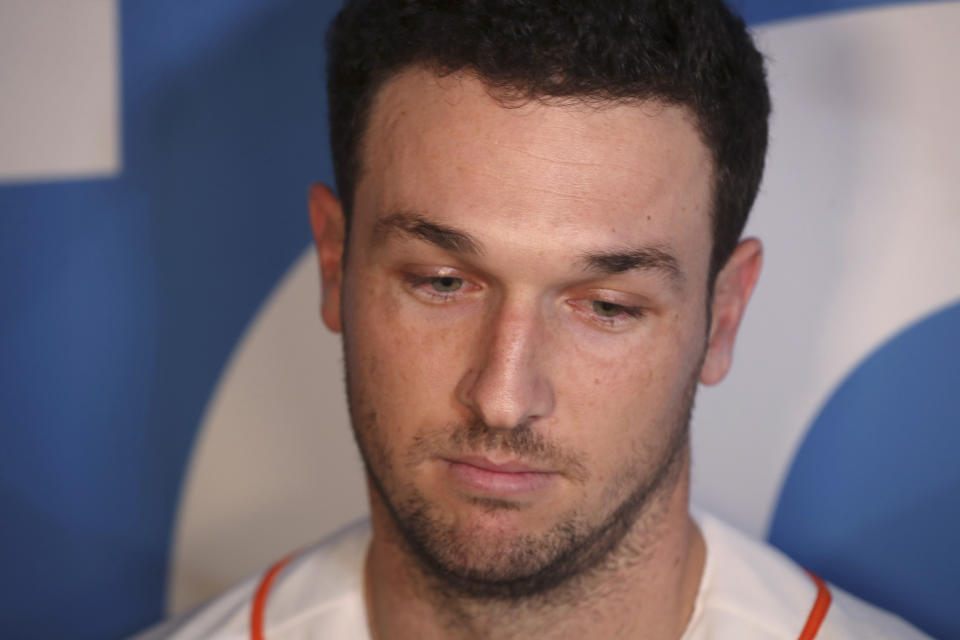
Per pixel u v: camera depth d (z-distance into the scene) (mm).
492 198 2854
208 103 5117
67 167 5270
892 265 4434
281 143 5055
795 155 4512
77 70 5219
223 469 5258
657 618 3453
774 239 4566
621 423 3051
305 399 5141
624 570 3309
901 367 4457
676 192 2986
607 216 2857
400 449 3098
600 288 2932
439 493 3076
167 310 5242
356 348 3227
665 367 3092
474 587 3189
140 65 5172
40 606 5461
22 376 5387
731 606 3572
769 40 4523
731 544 3797
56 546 5434
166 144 5176
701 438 4766
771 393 4637
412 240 2953
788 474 4645
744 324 4648
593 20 2881
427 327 3018
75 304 5309
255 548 5262
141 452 5316
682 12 3004
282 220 5086
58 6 5203
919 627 4520
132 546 5367
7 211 5336
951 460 4430
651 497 3318
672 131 2963
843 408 4543
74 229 5289
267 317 5148
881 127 4406
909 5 4340
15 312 5359
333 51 3594
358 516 5148
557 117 2861
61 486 5398
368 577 3857
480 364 2936
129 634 5406
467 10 2959
